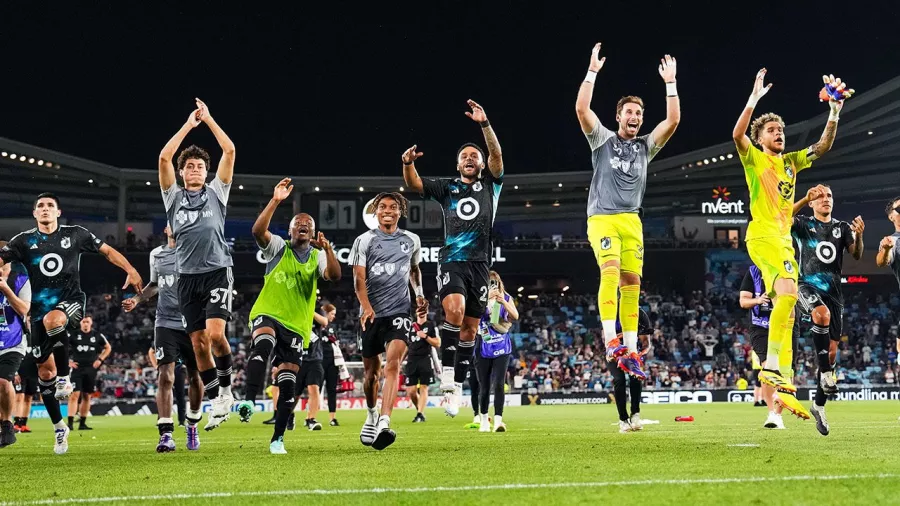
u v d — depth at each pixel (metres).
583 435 9.91
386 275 7.90
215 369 8.33
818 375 9.08
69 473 5.91
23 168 42.97
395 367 7.61
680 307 42.12
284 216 46.25
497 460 6.23
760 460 5.81
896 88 34.44
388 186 44.22
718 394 31.05
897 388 30.20
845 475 4.82
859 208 47.47
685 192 47.75
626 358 8.20
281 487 4.82
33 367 14.50
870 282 46.16
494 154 8.16
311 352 13.47
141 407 28.88
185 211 8.20
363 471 5.62
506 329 11.45
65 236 8.62
